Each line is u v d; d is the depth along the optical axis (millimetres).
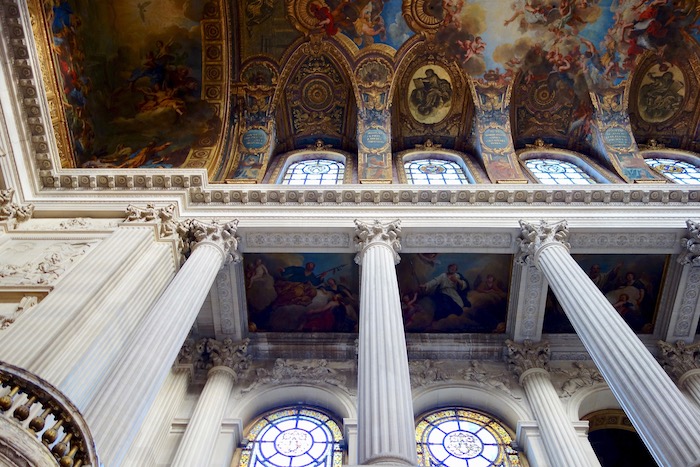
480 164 15242
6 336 7664
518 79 15828
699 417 7027
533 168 15617
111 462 6281
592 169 15070
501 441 11266
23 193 11523
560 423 10648
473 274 12539
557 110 16219
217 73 14773
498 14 15031
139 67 14461
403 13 15086
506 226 11477
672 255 11961
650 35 15195
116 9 13680
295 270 12484
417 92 16125
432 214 11836
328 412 11969
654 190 12031
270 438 11391
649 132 16500
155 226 10820
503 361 12781
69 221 11250
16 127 11297
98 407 6734
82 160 13555
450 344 12891
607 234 11477
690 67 15578
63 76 12656
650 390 7367
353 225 11531
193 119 14609
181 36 14430
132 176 12055
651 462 14000
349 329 13180
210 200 12133
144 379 7383
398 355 7852
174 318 8594
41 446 4832
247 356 12695
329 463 10688
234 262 11484
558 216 11719
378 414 6750
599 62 15500
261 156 14414
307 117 16328
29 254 10141
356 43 15398
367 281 9773
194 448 10070
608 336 8367
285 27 15094
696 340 12398
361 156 14500
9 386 5094
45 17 11938
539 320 12453
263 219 11680
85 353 7723
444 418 11891
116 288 9109
